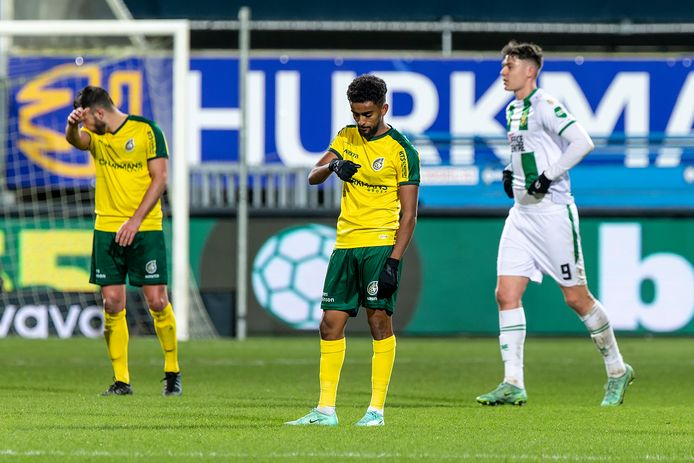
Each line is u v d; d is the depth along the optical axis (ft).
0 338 193.16
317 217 200.64
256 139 210.38
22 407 91.56
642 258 201.98
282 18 236.02
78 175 201.98
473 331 203.00
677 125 210.59
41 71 203.00
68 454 65.05
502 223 203.41
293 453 65.98
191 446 68.69
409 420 85.71
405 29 220.43
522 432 78.59
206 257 201.16
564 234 102.22
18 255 196.65
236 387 116.47
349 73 210.79
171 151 203.72
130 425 79.00
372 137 79.56
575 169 209.56
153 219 103.76
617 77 210.18
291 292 200.34
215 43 234.38
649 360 159.12
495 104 210.59
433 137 208.03
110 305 104.22
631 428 82.07
